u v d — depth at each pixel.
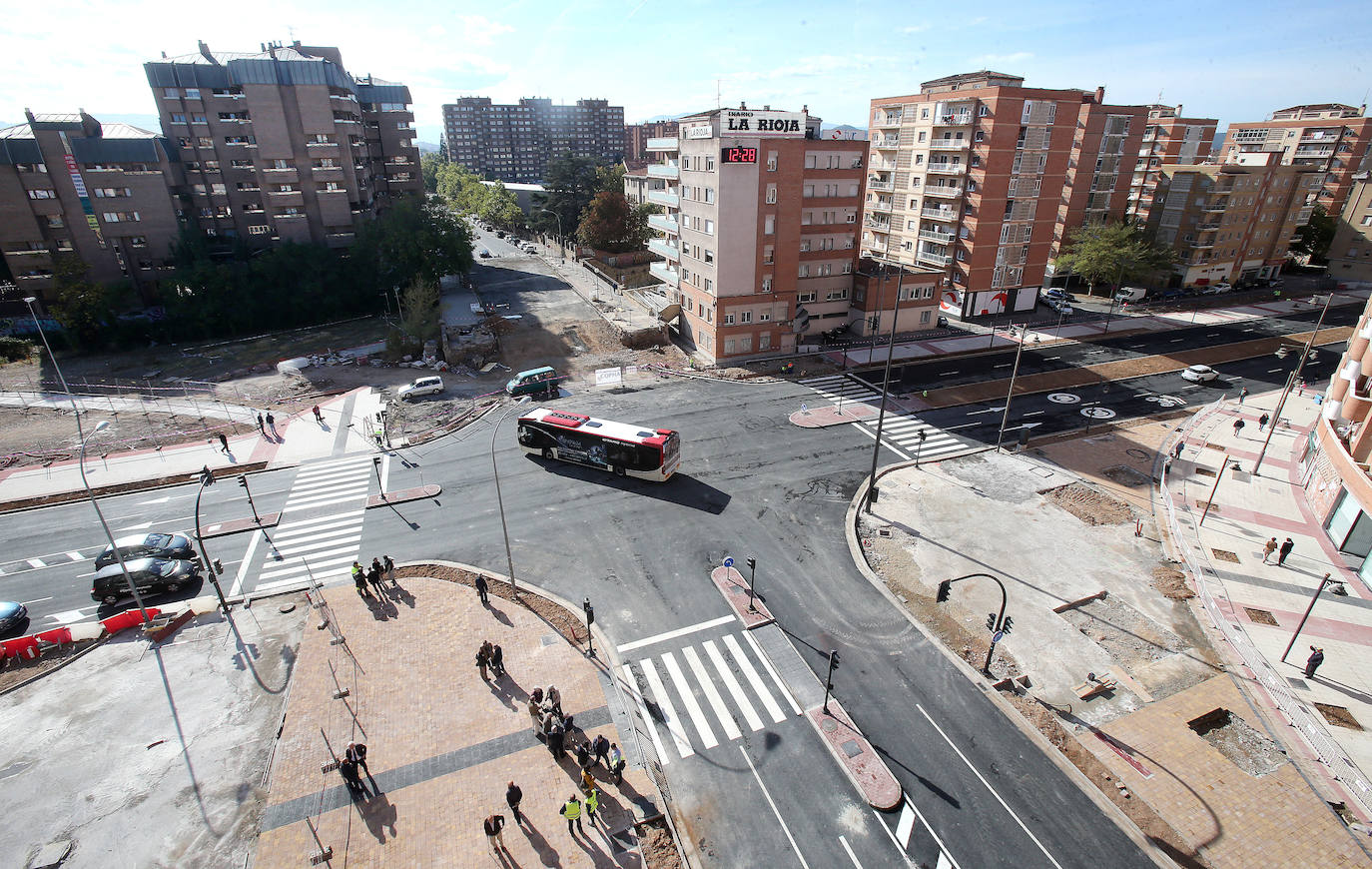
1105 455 42.28
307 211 84.19
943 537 33.53
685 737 22.48
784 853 18.80
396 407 50.19
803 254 62.41
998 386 53.56
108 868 18.50
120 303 68.75
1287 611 28.42
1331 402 38.12
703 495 37.34
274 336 73.19
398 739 22.41
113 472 40.81
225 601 28.89
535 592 29.64
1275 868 18.27
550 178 112.94
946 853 18.69
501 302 80.69
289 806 20.17
